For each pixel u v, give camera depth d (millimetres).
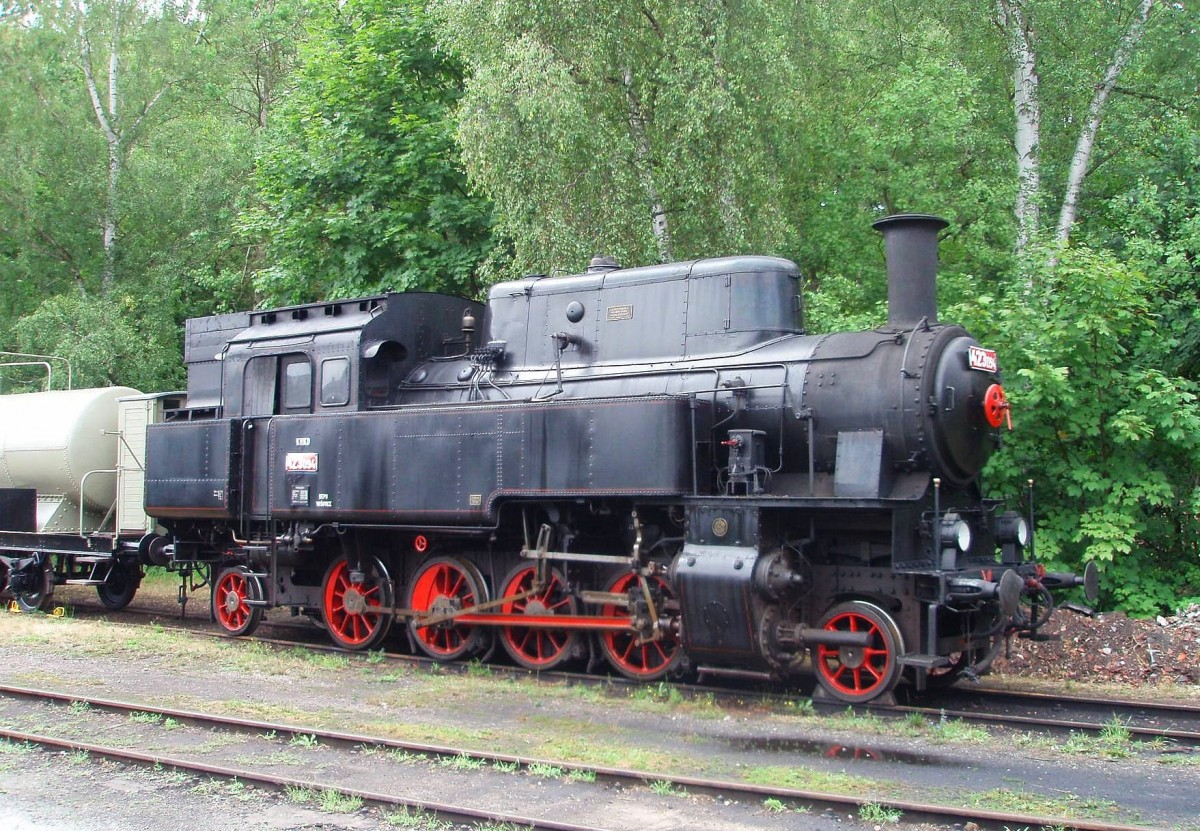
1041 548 12797
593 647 10953
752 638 9156
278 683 10492
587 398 10836
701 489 10008
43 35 29766
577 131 16469
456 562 11820
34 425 16750
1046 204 18688
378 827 6160
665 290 11039
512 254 19703
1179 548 13773
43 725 8680
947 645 9297
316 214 21266
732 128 16875
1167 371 14766
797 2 20094
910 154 19578
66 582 16656
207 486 13336
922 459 9258
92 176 28234
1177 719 8945
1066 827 5801
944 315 13516
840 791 6676
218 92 34000
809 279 21750
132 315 28078
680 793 6668
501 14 17016
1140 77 20734
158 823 6277
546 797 6633
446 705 9430
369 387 12461
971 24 20078
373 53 20672
